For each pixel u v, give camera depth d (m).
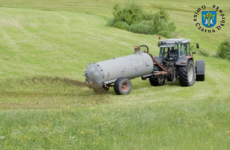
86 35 42.56
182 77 23.97
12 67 29.66
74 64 31.94
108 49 37.62
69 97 20.84
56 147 11.47
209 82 26.20
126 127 13.54
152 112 15.63
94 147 11.45
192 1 86.19
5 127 13.34
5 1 74.31
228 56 39.56
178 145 11.60
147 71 22.78
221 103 17.88
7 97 20.56
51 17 52.16
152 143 11.80
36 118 14.44
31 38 39.56
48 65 31.09
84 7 71.75
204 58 37.31
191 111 15.91
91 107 17.31
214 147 11.55
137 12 51.44
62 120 14.17
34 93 21.72
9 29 42.75
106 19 56.31
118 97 21.11
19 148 11.34
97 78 21.05
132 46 39.50
